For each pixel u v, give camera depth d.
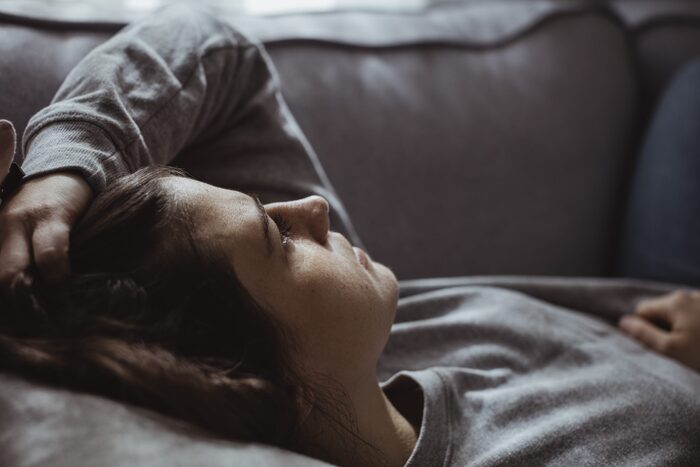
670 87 1.15
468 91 1.05
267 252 0.55
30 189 0.53
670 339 0.86
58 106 0.62
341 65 0.98
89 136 0.60
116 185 0.56
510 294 0.84
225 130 0.78
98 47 0.72
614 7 1.28
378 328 0.59
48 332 0.48
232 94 0.77
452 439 0.63
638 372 0.72
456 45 1.08
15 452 0.42
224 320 0.54
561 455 0.62
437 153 1.00
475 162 1.03
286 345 0.55
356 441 0.59
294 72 0.95
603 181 1.12
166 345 0.50
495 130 1.05
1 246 0.49
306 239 0.59
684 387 0.70
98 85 0.65
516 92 1.08
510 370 0.75
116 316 0.50
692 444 0.64
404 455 0.63
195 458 0.44
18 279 0.47
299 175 0.77
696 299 0.89
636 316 0.92
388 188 0.97
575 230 1.09
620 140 1.14
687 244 1.04
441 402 0.65
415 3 1.33
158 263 0.53
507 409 0.67
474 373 0.71
